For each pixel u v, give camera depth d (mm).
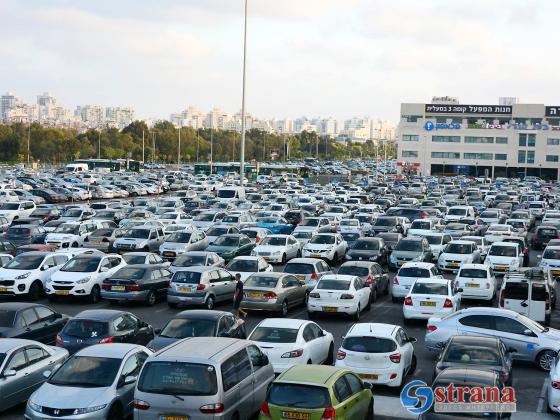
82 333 17578
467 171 153000
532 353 18922
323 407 11914
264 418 12109
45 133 170125
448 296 23609
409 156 156000
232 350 13555
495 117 153625
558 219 54531
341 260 39438
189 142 193625
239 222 47531
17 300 27625
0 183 79812
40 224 43438
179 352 13117
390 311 26969
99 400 13328
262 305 24922
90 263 28219
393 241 39344
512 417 15070
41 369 15570
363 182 108312
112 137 183000
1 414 14844
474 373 12773
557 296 30875
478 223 52062
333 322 24797
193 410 12305
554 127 147500
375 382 16297
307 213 54969
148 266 27516
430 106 155250
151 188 91438
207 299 26016
